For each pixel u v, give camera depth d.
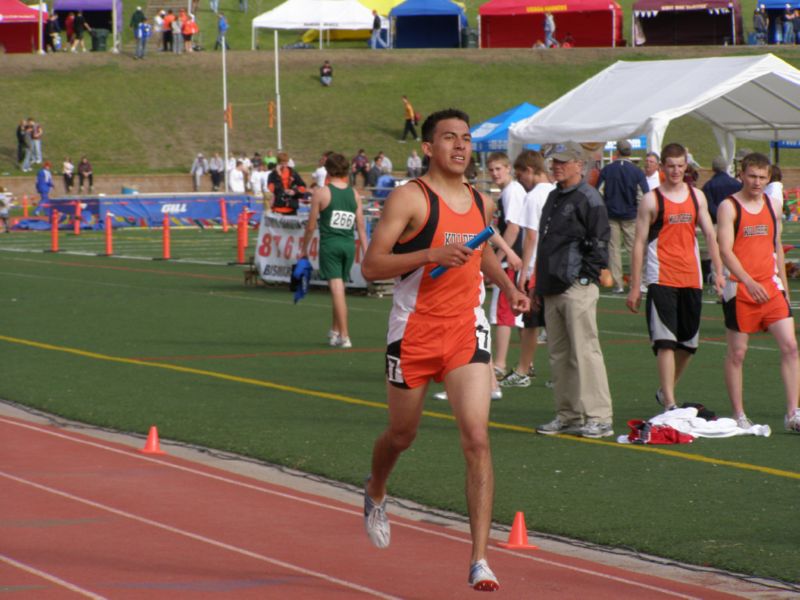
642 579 13.35
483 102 136.50
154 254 69.06
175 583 13.03
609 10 145.88
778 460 19.39
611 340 34.00
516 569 13.71
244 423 22.48
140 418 22.98
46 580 13.12
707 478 18.22
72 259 65.00
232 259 65.38
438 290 12.91
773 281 21.27
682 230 21.72
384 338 34.69
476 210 13.29
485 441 12.63
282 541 14.80
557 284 21.05
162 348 32.59
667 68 50.91
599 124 47.78
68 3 152.00
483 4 161.00
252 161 114.94
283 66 143.88
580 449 20.28
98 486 17.58
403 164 126.69
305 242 35.16
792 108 54.81
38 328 36.78
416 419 13.34
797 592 12.93
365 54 145.25
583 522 15.81
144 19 143.75
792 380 21.50
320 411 23.72
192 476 18.36
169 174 119.94
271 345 33.22
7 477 18.06
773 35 144.25
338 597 12.55
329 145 129.38
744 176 21.05
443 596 12.64
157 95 136.50
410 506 16.84
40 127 121.62
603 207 20.89
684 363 22.58
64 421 22.92
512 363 30.02
